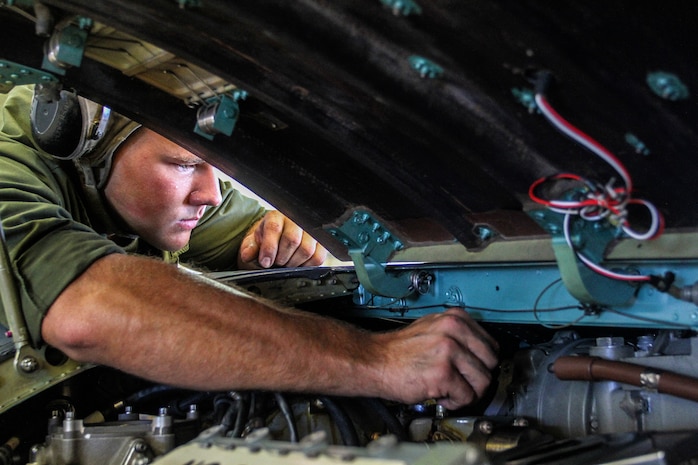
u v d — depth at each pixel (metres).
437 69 1.24
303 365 1.62
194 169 2.43
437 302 1.81
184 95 1.61
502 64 1.18
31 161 2.06
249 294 1.84
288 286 2.02
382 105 1.36
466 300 1.74
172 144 2.28
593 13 1.05
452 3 1.11
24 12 1.37
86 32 1.38
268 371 1.61
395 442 1.04
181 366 1.60
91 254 1.67
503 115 1.28
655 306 1.41
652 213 1.28
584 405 1.56
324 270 2.05
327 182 1.71
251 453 1.17
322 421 1.81
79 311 1.60
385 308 1.95
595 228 1.34
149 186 2.31
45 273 1.64
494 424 1.55
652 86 1.14
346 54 1.26
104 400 1.95
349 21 1.21
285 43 1.27
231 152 1.66
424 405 1.87
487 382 1.64
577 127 1.24
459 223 1.58
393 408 1.89
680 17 1.03
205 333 1.60
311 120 1.45
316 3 1.20
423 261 1.70
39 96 1.64
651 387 1.40
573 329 1.84
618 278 1.35
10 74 1.49
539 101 1.17
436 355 1.62
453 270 1.77
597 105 1.19
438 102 1.29
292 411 1.71
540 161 1.32
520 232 1.53
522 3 1.06
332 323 1.76
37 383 1.70
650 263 1.38
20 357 1.66
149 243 2.49
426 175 1.50
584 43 1.10
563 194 1.31
